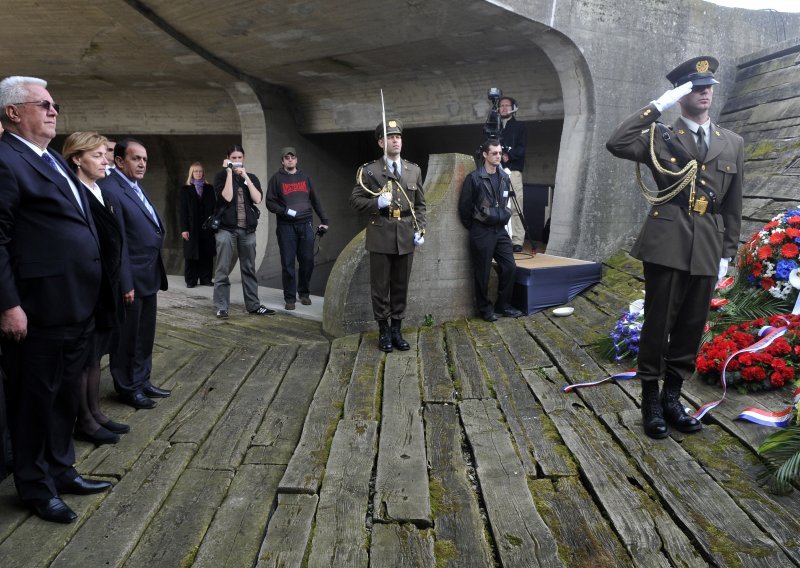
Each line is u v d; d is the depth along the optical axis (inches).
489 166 219.8
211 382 175.5
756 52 291.1
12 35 346.6
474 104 342.3
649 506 104.2
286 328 240.7
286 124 434.6
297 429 143.6
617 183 273.4
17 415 104.1
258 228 430.0
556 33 253.8
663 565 89.5
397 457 125.1
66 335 104.5
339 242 493.4
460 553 94.4
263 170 425.4
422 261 223.5
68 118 496.7
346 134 483.5
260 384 173.9
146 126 482.6
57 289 103.0
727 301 172.1
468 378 169.3
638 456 120.0
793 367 139.2
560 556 92.4
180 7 301.4
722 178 123.2
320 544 96.6
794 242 166.9
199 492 115.0
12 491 114.5
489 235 220.2
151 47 348.8
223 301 259.3
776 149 247.4
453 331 216.2
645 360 129.0
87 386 134.4
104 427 138.7
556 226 279.6
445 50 303.7
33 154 102.8
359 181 190.9
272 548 96.0
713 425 130.1
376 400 157.3
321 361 193.8
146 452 130.5
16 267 101.8
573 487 112.9
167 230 578.6
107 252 116.3
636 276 239.3
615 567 90.0
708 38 287.7
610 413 140.7
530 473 117.9
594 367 170.1
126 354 153.1
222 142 524.4
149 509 108.3
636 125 123.0
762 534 94.6
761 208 226.2
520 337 204.1
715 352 146.6
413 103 370.9
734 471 112.9
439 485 115.0
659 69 275.1
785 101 261.3
